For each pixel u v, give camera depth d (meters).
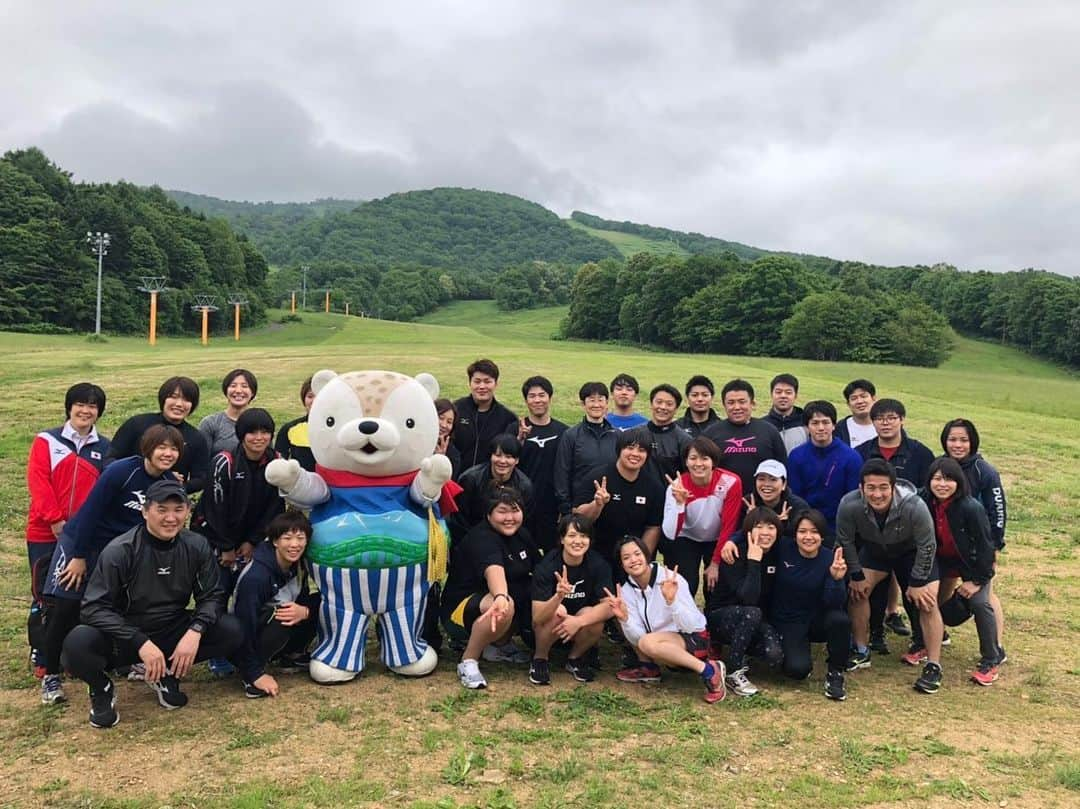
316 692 5.86
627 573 6.23
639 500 6.73
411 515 6.23
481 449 7.72
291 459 6.53
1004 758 5.00
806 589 6.21
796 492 7.31
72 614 5.38
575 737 5.14
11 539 9.47
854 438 7.78
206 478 6.16
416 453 6.31
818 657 7.07
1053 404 34.97
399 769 4.67
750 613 6.15
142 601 5.28
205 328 69.12
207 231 102.00
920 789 4.57
